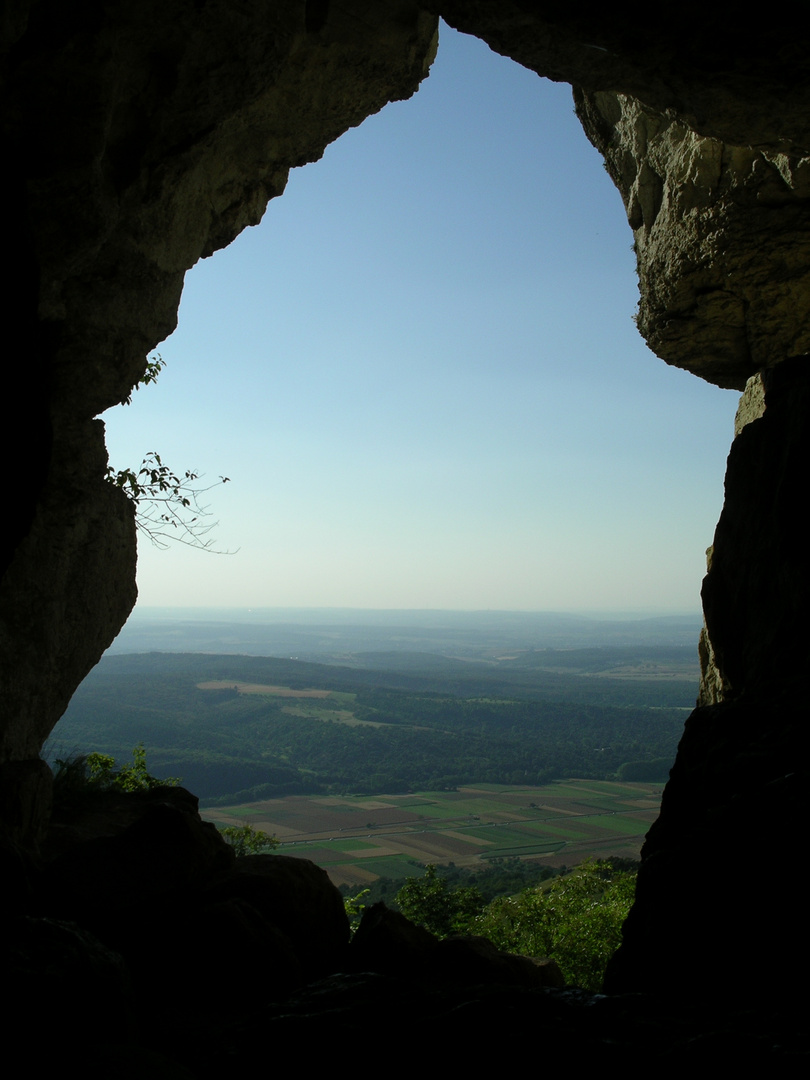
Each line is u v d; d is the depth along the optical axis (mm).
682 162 10789
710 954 3459
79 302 7152
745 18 5867
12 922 2988
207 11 6137
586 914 19922
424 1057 2727
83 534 7594
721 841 3777
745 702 4914
